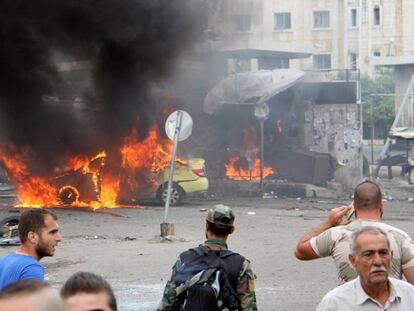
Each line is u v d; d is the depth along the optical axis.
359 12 65.94
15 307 2.21
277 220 20.34
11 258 4.82
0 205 25.19
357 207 5.32
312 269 12.52
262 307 9.70
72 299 2.80
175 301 5.22
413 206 25.62
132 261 13.27
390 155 35.56
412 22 66.56
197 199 28.17
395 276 5.12
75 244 15.59
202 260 5.23
